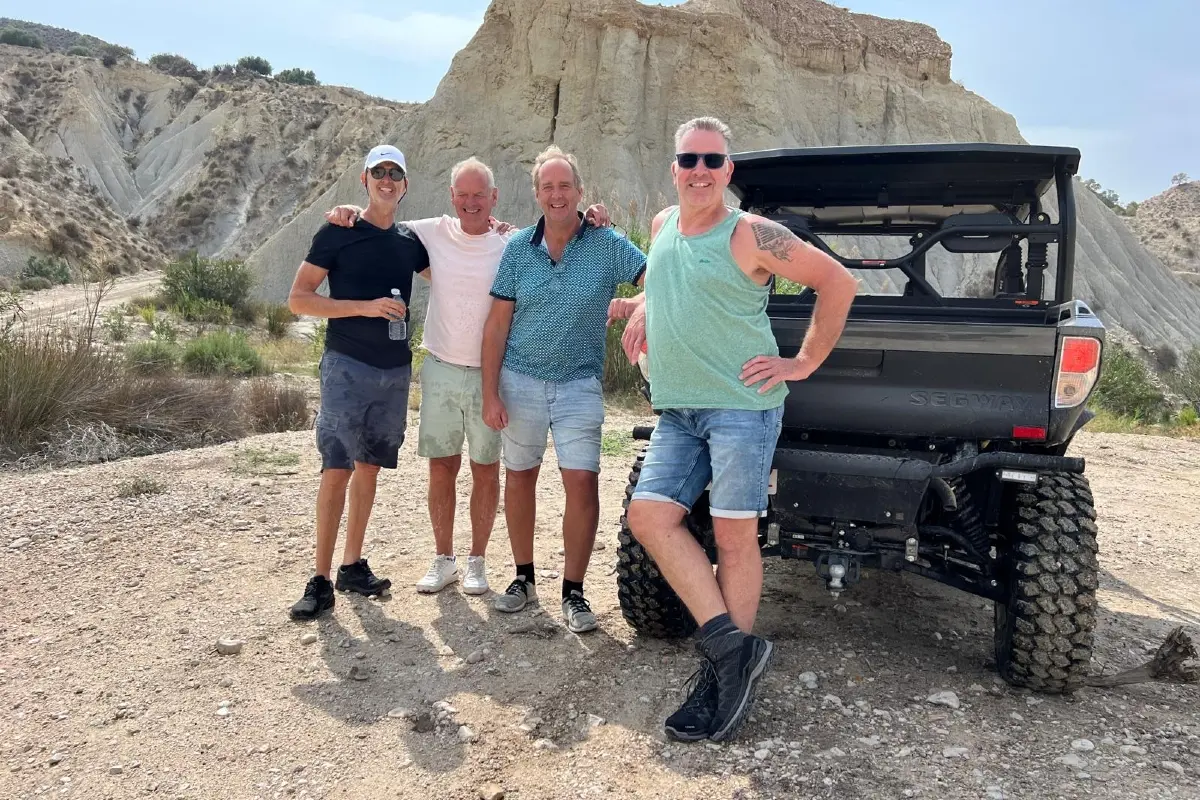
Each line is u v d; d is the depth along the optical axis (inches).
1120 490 300.8
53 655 140.6
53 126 3216.0
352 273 161.9
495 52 1800.0
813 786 101.6
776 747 110.9
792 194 171.5
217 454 289.1
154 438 339.0
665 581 139.4
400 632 151.6
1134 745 113.0
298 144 3275.1
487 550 200.7
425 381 168.7
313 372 689.0
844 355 129.2
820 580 184.5
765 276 114.1
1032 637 121.8
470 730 116.7
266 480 254.7
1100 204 2381.9
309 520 217.9
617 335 433.7
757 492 114.8
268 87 3713.1
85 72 3533.5
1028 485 129.1
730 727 110.9
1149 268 2276.1
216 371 629.0
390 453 168.7
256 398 411.5
